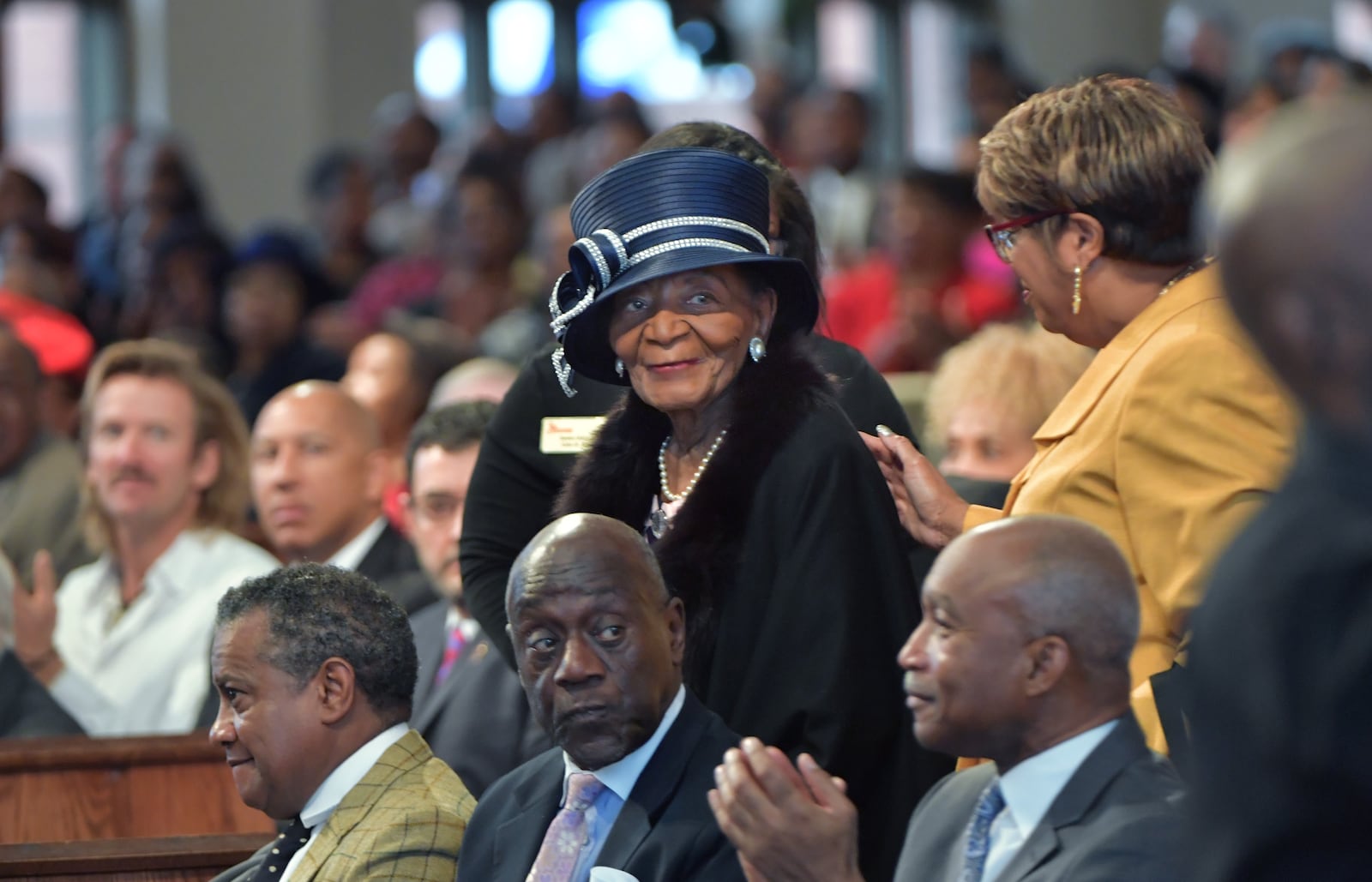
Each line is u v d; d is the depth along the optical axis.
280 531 11.45
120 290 21.81
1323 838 3.65
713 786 6.18
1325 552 3.62
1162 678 5.96
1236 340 6.20
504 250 19.78
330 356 18.14
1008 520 5.29
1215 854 3.79
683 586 6.65
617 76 28.73
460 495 10.02
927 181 17.00
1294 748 3.60
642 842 6.10
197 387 12.02
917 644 5.29
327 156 23.20
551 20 28.95
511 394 8.27
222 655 7.05
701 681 6.73
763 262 6.71
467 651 9.62
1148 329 6.44
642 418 7.18
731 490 6.70
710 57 27.55
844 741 6.48
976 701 5.14
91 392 12.21
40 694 10.75
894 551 6.78
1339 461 3.68
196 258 19.81
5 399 13.55
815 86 24.14
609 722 6.13
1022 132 6.67
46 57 27.61
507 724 9.11
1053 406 10.24
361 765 7.04
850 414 7.71
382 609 7.15
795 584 6.59
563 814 6.29
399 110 26.67
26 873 7.74
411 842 6.73
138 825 9.40
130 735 10.47
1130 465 6.27
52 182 27.69
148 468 11.69
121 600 11.81
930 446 11.38
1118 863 4.95
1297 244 3.50
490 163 20.25
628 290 6.79
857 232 20.16
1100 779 5.12
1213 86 20.28
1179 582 6.11
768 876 5.35
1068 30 29.83
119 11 27.89
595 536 6.22
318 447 11.44
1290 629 3.63
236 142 27.56
